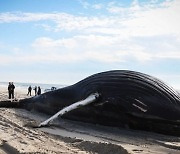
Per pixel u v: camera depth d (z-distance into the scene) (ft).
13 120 38.32
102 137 30.01
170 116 31.40
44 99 47.83
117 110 34.65
